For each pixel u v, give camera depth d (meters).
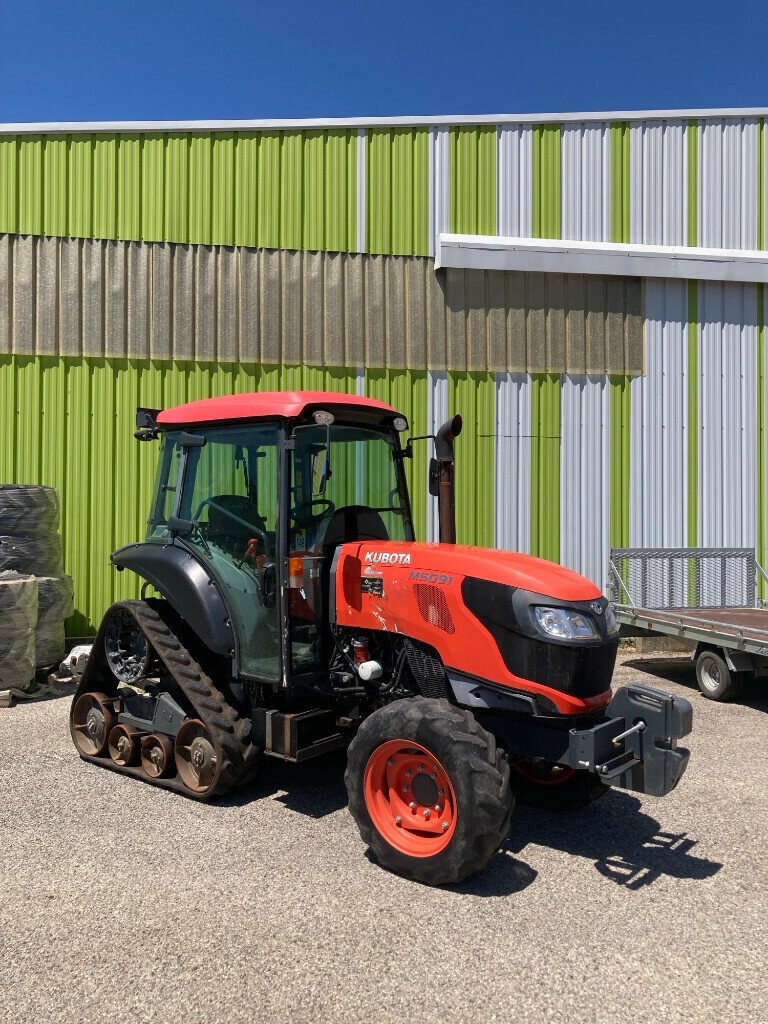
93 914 3.30
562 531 9.29
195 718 4.71
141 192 8.57
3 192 8.38
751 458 9.63
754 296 9.65
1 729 5.96
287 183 8.80
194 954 3.02
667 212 9.51
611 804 4.66
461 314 9.09
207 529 4.79
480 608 3.82
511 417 9.18
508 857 3.93
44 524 7.46
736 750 5.68
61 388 8.42
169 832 4.14
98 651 5.32
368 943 3.10
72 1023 2.62
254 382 8.72
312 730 4.41
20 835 4.09
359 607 4.29
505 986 2.83
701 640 6.93
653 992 2.81
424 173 9.04
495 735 3.94
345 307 8.89
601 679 3.80
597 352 9.34
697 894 3.55
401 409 8.98
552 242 9.20
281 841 4.05
